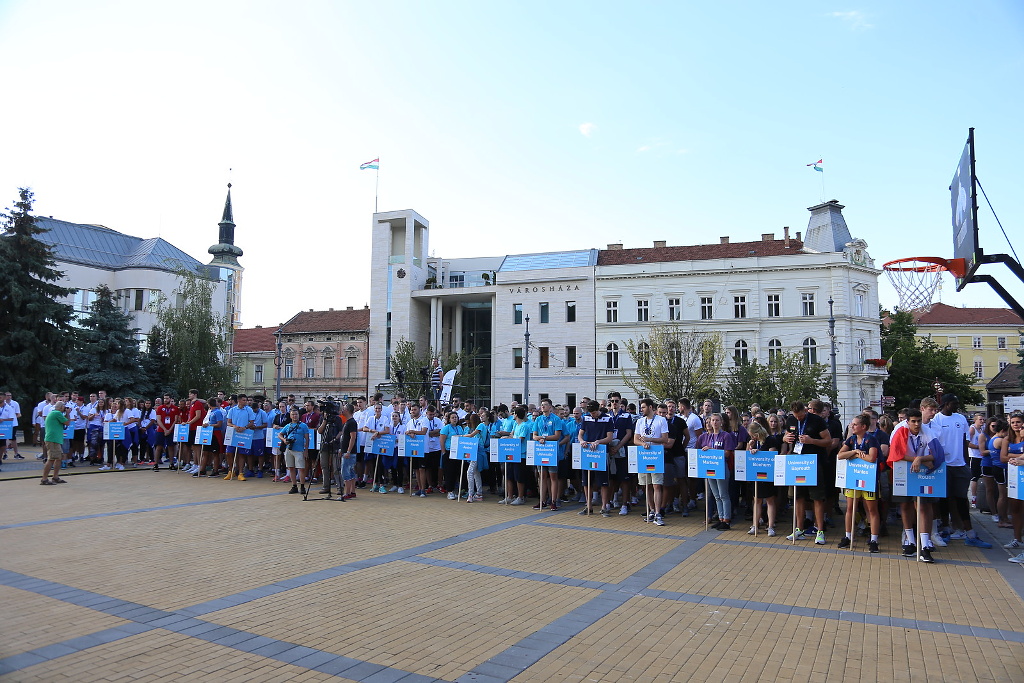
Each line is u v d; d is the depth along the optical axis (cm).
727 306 5472
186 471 2181
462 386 5856
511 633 659
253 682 533
